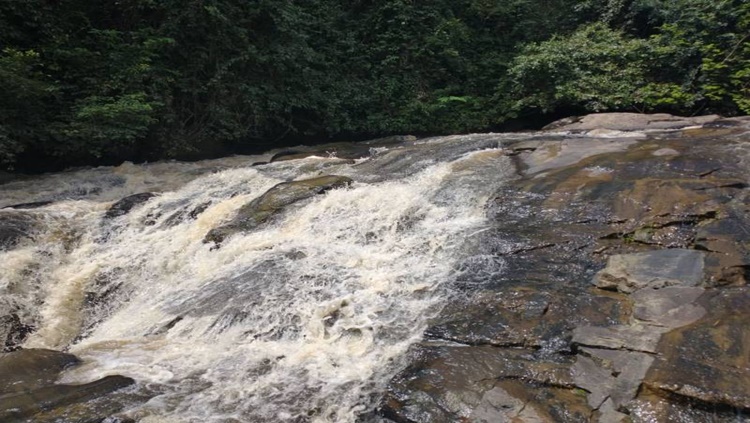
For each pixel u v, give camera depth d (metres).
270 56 13.44
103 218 8.38
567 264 5.17
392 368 4.26
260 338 5.01
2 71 9.22
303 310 5.19
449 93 16.41
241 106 13.27
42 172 11.12
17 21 10.70
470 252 5.70
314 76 14.83
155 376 4.46
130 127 10.84
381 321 4.89
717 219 5.29
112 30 11.66
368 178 8.49
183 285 6.44
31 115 10.29
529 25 17.36
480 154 8.72
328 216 7.09
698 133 8.79
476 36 17.75
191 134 12.77
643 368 3.66
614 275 4.81
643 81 13.07
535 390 3.73
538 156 8.15
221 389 4.21
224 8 12.77
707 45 12.58
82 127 10.43
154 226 8.12
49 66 10.76
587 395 3.61
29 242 7.54
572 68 13.72
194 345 5.10
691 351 3.69
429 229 6.39
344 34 16.27
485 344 4.32
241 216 7.47
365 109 15.70
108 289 6.88
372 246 6.33
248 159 12.46
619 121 11.02
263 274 5.93
